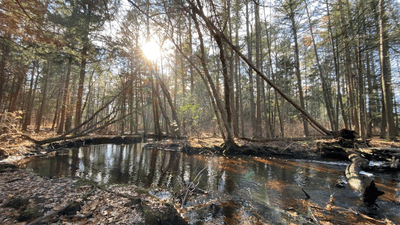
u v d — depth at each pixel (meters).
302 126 17.84
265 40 15.34
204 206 3.50
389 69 14.40
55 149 10.12
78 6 4.75
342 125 20.84
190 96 13.34
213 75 13.95
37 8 5.17
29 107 16.75
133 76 11.13
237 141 10.99
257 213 3.26
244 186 4.71
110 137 15.77
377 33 11.94
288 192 4.32
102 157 8.56
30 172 5.37
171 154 9.62
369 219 3.10
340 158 8.28
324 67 16.47
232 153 9.29
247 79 21.70
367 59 15.70
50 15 5.66
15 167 6.00
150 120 30.27
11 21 5.20
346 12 11.65
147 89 15.70
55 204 3.06
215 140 12.41
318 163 7.57
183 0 4.01
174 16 4.25
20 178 4.64
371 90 15.63
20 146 8.53
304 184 4.91
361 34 11.73
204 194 4.14
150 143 13.56
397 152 7.39
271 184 4.89
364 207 3.53
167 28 4.95
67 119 15.29
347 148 8.41
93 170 6.09
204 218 3.04
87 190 3.79
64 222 2.52
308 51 16.19
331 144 8.95
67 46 7.90
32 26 5.54
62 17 5.94
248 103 21.91
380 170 6.29
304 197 4.02
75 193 3.60
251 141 11.02
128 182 4.88
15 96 13.58
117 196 3.46
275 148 9.32
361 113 11.91
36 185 4.07
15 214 2.72
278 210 3.39
